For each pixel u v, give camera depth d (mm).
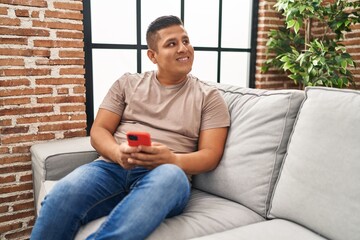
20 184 2033
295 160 1147
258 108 1382
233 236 1015
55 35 2033
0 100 1917
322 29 3367
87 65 2371
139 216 976
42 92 2035
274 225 1099
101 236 944
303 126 1172
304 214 1068
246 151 1330
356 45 3182
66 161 1649
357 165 977
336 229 974
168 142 1396
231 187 1335
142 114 1500
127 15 2523
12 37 1908
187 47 1471
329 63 2770
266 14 3168
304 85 2943
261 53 3227
